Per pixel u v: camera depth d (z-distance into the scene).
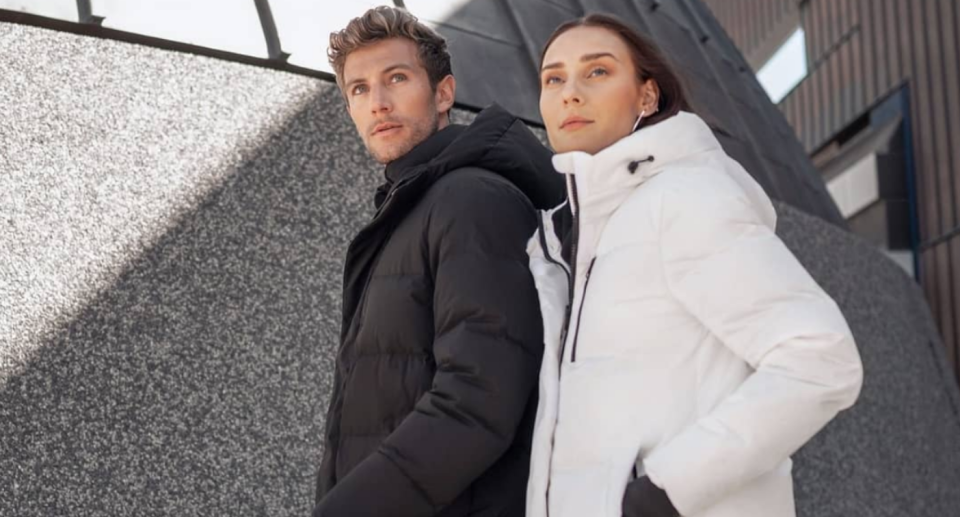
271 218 3.77
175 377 3.44
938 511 6.53
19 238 3.30
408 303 2.04
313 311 3.74
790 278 1.69
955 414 7.34
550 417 1.82
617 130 1.99
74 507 3.18
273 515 3.50
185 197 3.63
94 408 3.28
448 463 1.84
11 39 3.46
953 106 13.73
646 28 6.41
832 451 5.55
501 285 1.94
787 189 6.64
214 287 3.60
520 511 2.00
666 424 1.73
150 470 3.32
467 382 1.87
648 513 1.65
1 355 3.18
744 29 21.39
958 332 13.70
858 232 15.80
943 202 14.08
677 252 1.74
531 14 5.44
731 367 1.75
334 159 3.95
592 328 1.80
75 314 3.33
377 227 2.16
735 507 1.71
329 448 2.16
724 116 6.49
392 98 2.30
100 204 3.47
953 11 13.62
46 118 3.46
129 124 3.60
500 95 4.78
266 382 3.59
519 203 2.10
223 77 3.83
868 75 15.97
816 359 1.64
